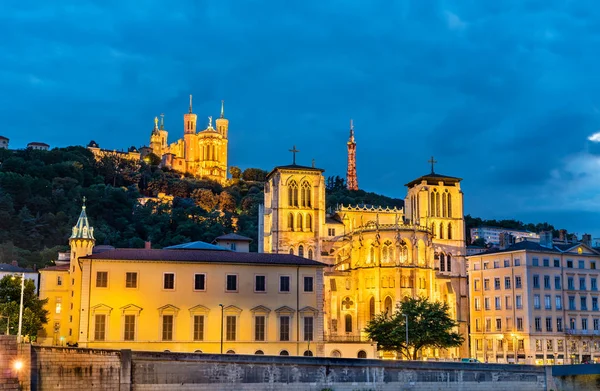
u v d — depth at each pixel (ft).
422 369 314.76
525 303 535.19
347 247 530.27
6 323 396.98
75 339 409.28
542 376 336.49
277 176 556.51
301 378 293.02
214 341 378.32
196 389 273.95
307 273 401.08
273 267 395.96
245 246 529.86
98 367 253.03
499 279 561.43
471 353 574.56
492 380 326.65
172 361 271.28
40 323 440.04
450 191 586.45
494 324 560.20
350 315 501.97
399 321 418.10
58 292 507.30
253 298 389.19
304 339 394.11
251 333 385.70
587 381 347.36
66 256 565.12
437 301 453.17
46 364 237.45
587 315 553.64
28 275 569.64
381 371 307.37
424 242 497.87
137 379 263.70
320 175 564.30
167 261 376.68
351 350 437.17
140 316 370.32
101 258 369.91
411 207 602.85
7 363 223.51
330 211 613.52
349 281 508.53
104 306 365.40
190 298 379.14
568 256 558.15
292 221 552.00
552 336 535.19
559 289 548.72
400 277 481.46
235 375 282.15
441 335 411.54
